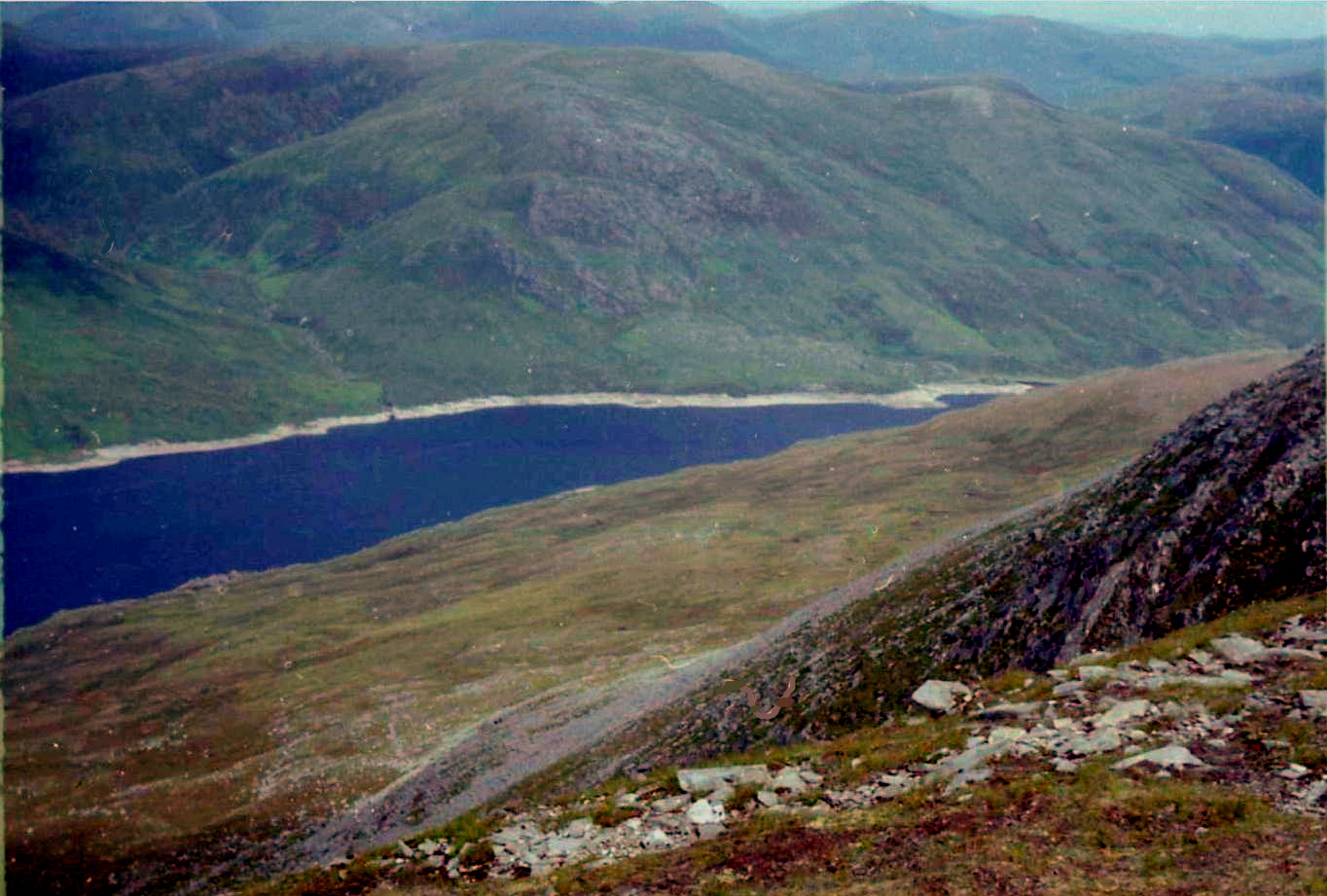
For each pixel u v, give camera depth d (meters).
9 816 130.00
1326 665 21.27
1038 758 19.50
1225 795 16.16
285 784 126.62
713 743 53.25
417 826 85.81
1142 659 24.50
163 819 120.88
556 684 149.00
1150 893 13.93
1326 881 13.23
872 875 16.11
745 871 17.25
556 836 21.39
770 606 176.88
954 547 71.00
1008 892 14.66
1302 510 31.38
